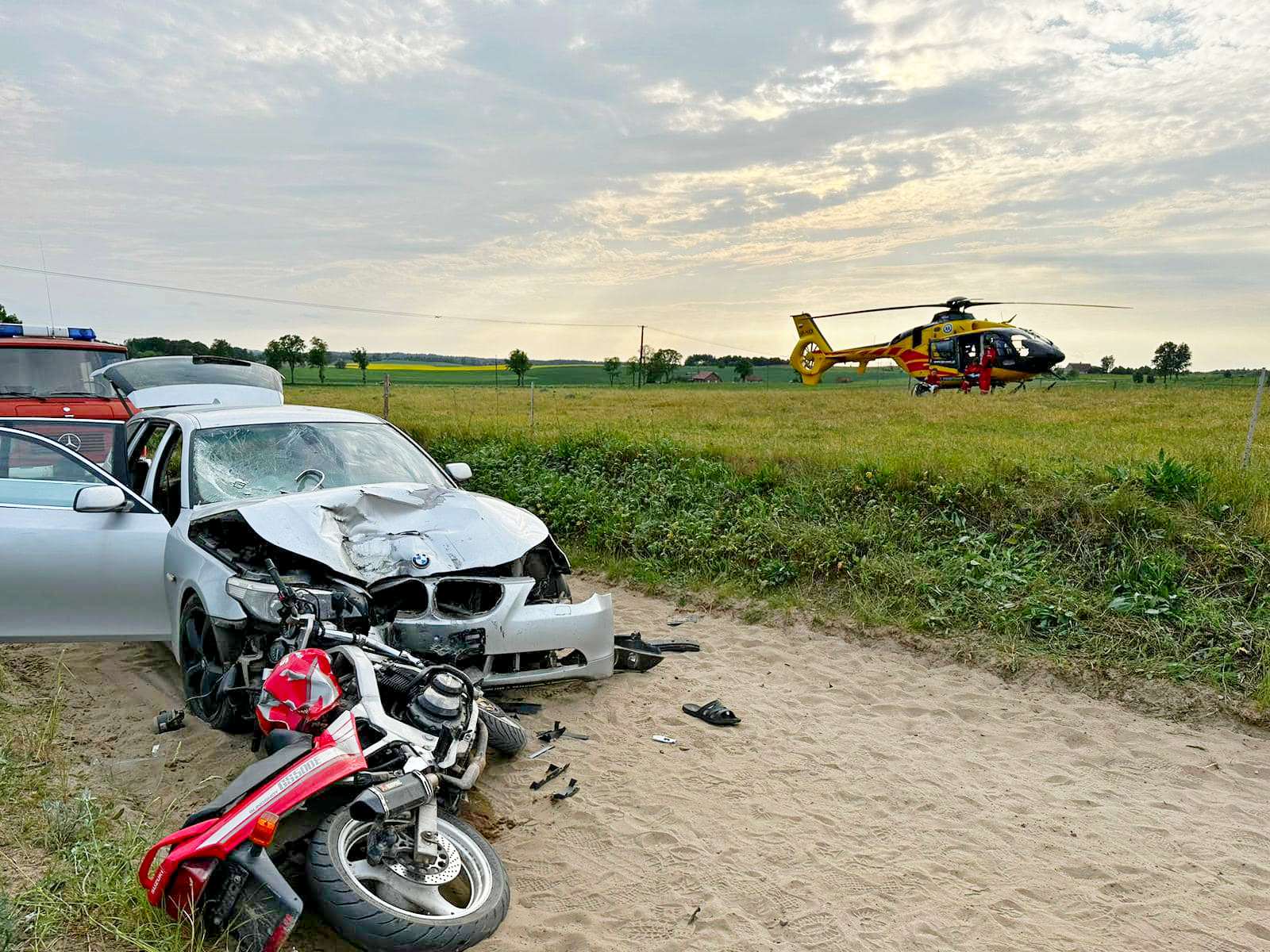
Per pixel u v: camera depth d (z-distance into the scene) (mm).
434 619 4555
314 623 3965
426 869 3016
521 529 5340
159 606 5270
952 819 4199
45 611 5070
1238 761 4949
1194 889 3680
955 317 35812
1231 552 7168
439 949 2775
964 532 8242
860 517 8750
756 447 12477
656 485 10500
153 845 3043
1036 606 6793
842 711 5492
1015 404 28844
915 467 9523
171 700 5141
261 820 2764
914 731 5227
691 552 8500
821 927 3314
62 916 2920
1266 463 10156
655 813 4121
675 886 3549
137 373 7824
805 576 7871
